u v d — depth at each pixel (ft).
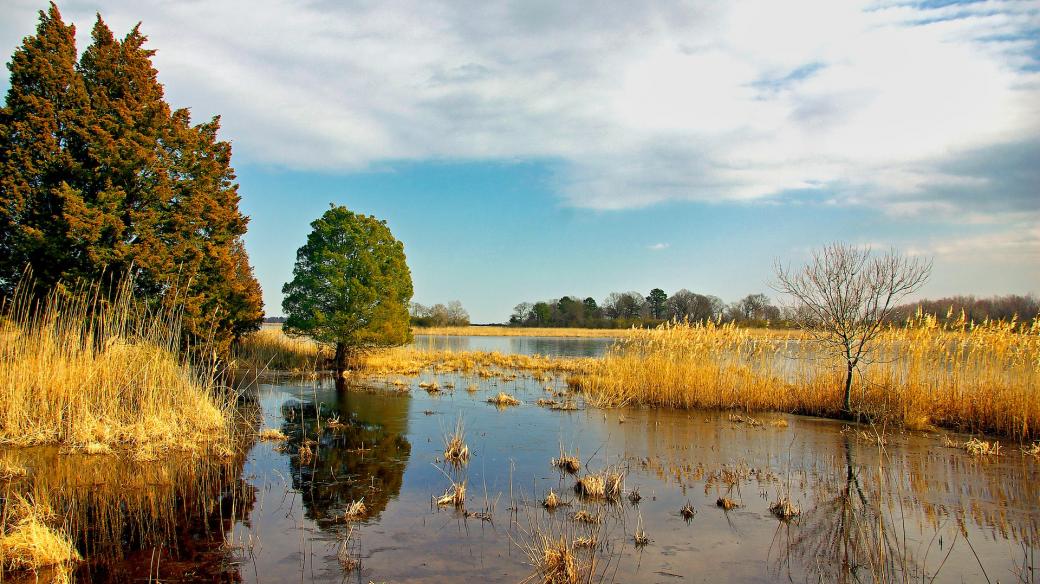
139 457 31.35
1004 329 45.50
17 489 25.85
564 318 305.32
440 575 18.51
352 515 23.79
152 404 36.06
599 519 23.43
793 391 52.03
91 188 50.90
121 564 19.02
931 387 46.26
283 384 64.85
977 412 43.52
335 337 74.59
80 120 49.96
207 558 19.61
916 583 18.60
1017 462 33.58
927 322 48.03
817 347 52.85
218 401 43.55
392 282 80.59
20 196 47.47
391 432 40.14
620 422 45.11
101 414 35.29
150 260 50.06
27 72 49.44
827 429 43.14
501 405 52.19
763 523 23.68
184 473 29.27
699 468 31.91
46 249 46.91
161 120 54.24
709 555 20.49
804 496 27.22
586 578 18.30
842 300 48.65
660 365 55.62
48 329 38.27
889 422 45.14
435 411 48.57
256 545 20.75
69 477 27.84
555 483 28.81
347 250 76.74
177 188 56.39
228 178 66.95
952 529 23.16
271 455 33.37
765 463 33.04
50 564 18.66
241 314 64.39
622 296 308.81
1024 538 22.25
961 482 29.50
